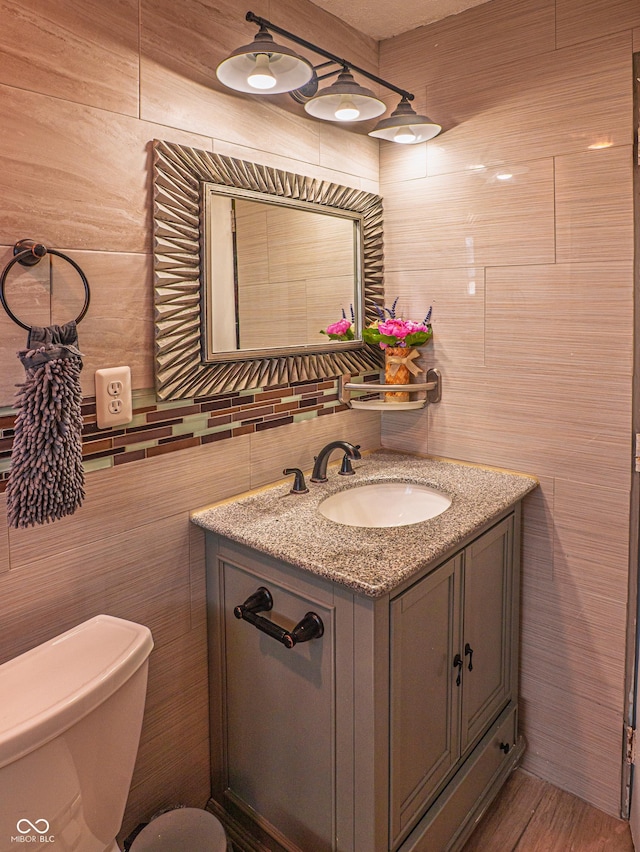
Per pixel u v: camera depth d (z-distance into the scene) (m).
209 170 1.43
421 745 1.38
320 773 1.34
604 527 1.65
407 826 1.35
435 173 1.86
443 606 1.41
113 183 1.26
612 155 1.53
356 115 1.60
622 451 1.60
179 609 1.51
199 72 1.42
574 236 1.62
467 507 1.53
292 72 1.34
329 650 1.27
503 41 1.68
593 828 1.66
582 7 1.54
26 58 1.11
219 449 1.56
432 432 1.99
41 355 1.06
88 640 1.17
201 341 1.46
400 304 2.00
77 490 1.12
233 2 1.48
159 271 1.35
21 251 1.11
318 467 1.76
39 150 1.14
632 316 1.55
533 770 1.87
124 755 1.11
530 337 1.73
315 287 1.76
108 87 1.24
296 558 1.25
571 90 1.58
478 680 1.62
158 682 1.48
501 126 1.71
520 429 1.78
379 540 1.34
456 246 1.84
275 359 1.67
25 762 0.90
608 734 1.70
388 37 1.91
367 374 2.04
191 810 1.43
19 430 1.05
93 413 1.28
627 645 1.65
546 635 1.80
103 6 1.22
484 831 1.65
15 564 1.18
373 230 1.96
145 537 1.41
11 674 1.08
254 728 1.49
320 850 1.37
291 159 1.67
